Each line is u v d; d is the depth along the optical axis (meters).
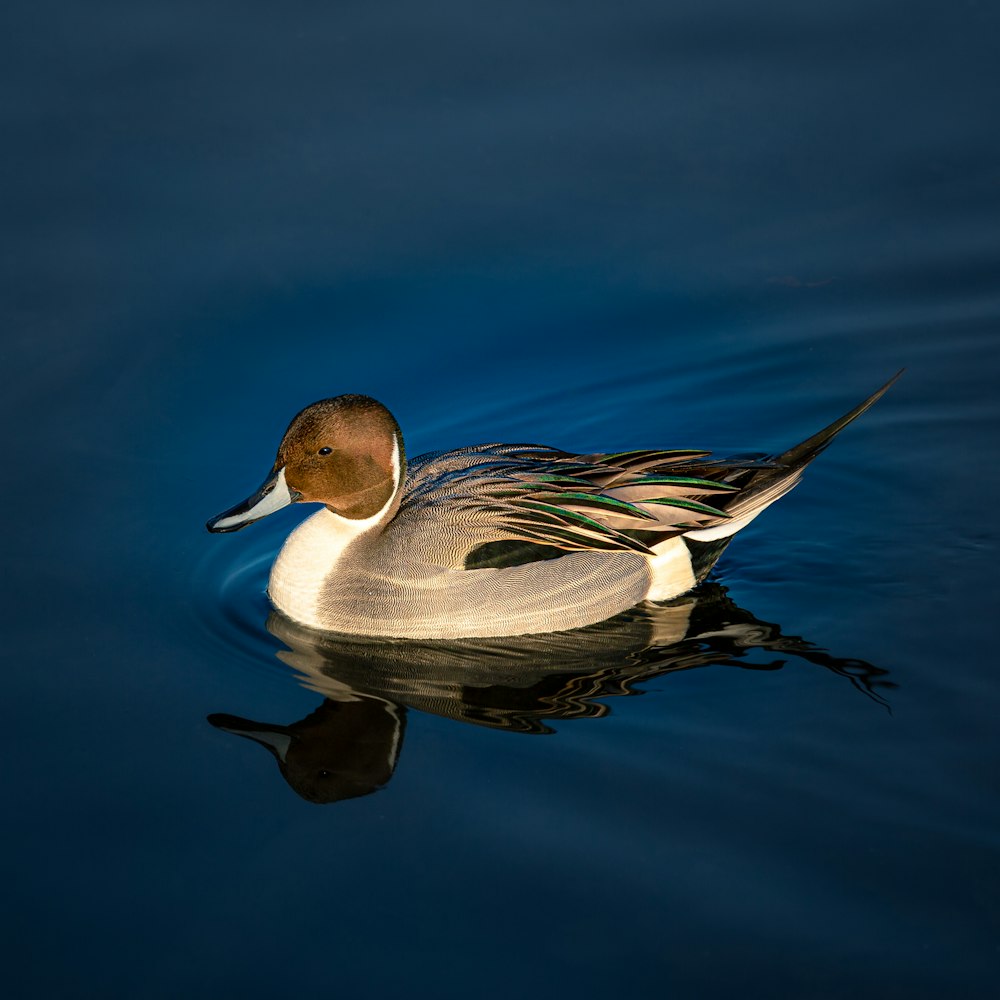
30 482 13.28
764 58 18.55
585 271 16.11
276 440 14.04
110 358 14.68
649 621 12.30
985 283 15.89
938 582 12.59
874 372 15.32
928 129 17.41
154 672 11.19
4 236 15.77
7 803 9.65
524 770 10.00
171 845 9.28
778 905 8.70
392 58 18.50
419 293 15.75
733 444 14.64
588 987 8.12
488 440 14.58
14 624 11.62
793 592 12.57
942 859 9.05
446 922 8.61
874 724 10.48
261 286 15.59
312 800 9.69
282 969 8.30
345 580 11.98
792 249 16.33
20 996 8.16
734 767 10.00
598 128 17.52
